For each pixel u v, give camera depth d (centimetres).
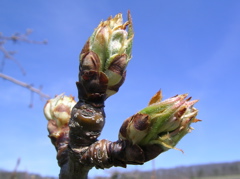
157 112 6
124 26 7
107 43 7
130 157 6
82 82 7
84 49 7
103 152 7
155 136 6
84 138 7
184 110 6
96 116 7
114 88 7
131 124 6
